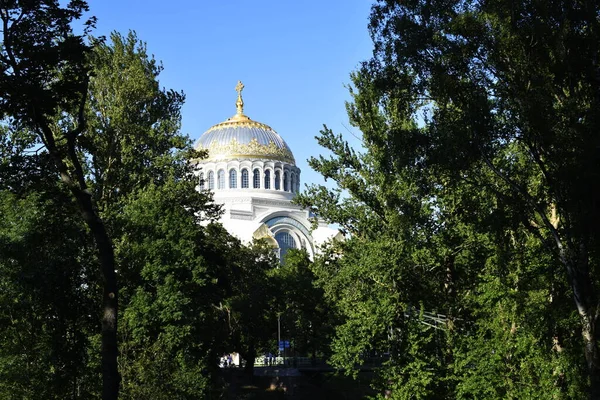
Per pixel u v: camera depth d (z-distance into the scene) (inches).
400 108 2027.6
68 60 1206.9
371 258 2007.9
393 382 1982.0
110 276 1179.3
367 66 1565.0
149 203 2229.3
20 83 1159.0
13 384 1584.6
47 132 1201.4
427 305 2106.3
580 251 1380.4
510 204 1471.5
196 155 2664.9
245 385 3681.1
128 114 2429.9
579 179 1278.3
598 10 1375.5
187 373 1966.0
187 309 2160.4
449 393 1946.4
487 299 1785.2
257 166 6550.2
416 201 2026.3
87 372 1678.2
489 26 1401.3
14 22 1179.3
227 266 3186.5
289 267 4318.4
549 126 1325.0
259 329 3617.1
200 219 2778.1
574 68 1350.9
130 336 2014.0
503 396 1722.4
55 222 1449.3
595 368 1344.7
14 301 1576.0
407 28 1450.5
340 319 3189.0
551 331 1653.5
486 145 1402.6
